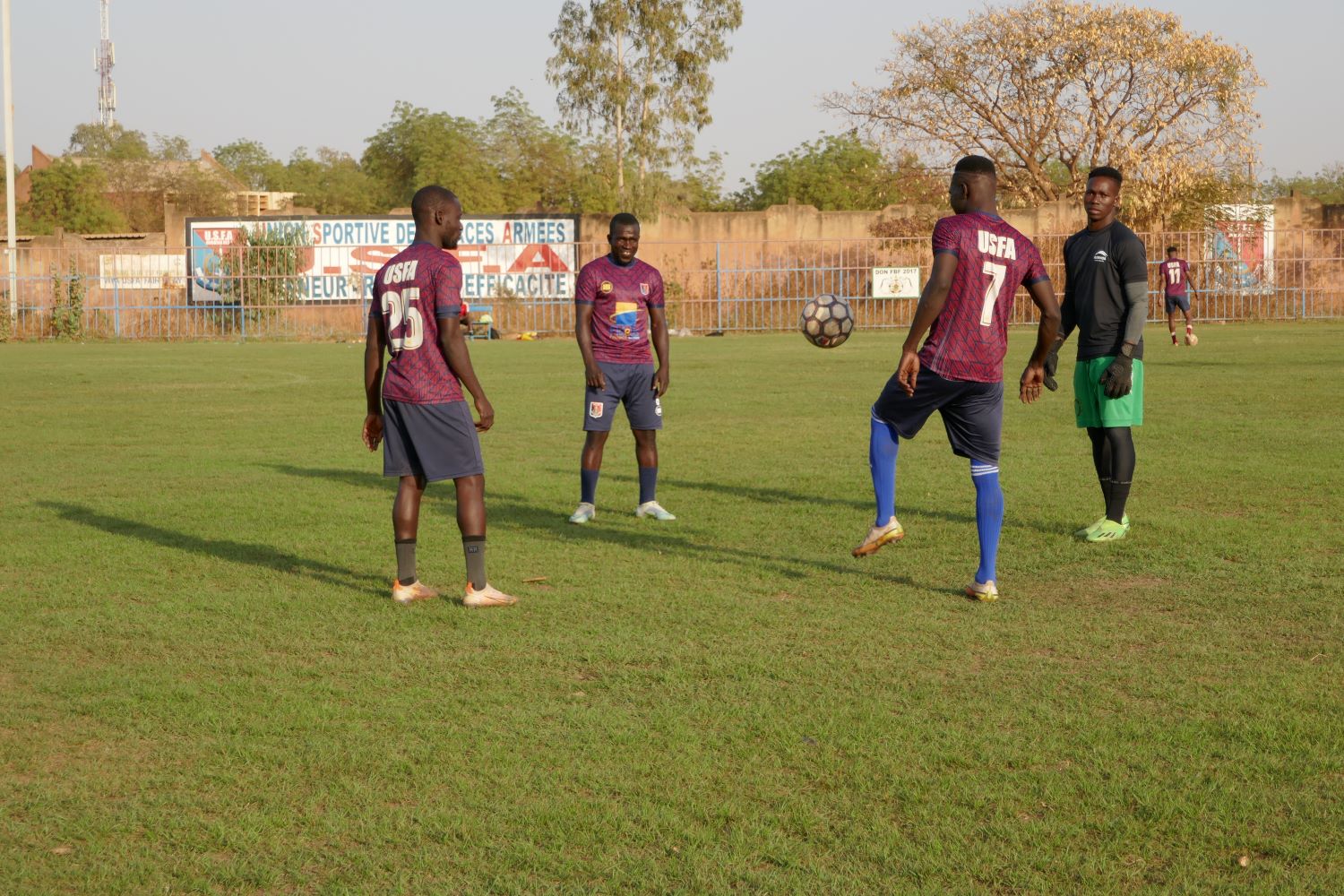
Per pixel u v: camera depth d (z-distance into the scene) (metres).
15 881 3.66
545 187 85.81
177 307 46.50
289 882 3.65
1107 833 3.91
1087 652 5.84
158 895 3.59
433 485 11.38
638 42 53.34
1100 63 47.72
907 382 6.89
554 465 12.58
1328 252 48.72
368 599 7.05
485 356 32.50
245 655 5.93
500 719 5.00
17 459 13.09
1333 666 5.57
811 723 4.89
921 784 4.29
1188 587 7.11
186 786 4.34
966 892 3.54
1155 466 11.51
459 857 3.79
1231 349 28.55
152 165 93.31
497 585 7.38
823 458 12.70
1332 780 4.29
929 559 7.96
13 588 7.28
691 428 15.36
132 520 9.52
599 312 9.56
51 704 5.20
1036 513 9.46
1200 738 4.69
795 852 3.78
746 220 50.94
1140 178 47.66
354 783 4.35
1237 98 47.03
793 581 7.42
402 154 94.06
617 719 4.96
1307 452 12.34
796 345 36.31
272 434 15.38
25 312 45.78
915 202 51.31
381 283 7.02
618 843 3.87
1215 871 3.65
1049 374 8.20
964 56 49.81
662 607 6.80
